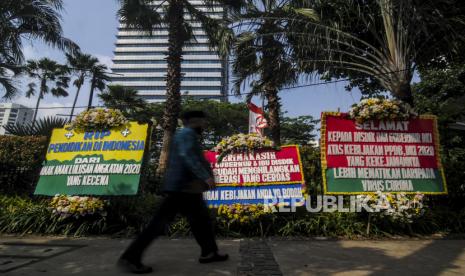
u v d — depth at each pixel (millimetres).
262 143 6254
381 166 6023
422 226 5746
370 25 8703
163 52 12711
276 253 4383
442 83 15945
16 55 11984
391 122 6223
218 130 37125
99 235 5707
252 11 8695
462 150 8500
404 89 7902
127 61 76312
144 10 12789
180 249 4578
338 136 6133
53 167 6445
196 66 58750
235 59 9656
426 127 6227
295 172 6012
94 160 6293
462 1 8078
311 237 5488
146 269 3463
